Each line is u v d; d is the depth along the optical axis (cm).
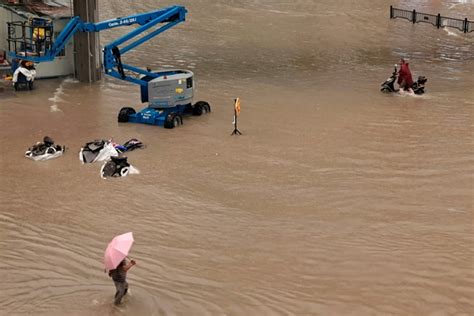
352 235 1302
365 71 3003
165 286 1098
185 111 2186
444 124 2105
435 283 1116
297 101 2414
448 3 5588
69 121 2108
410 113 2244
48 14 2709
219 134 1973
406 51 3538
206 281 1116
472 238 1288
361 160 1744
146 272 1145
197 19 4438
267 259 1198
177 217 1381
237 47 3578
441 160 1748
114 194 1499
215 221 1362
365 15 4794
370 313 1022
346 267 1169
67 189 1524
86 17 2639
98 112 2227
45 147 1756
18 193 1498
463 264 1183
